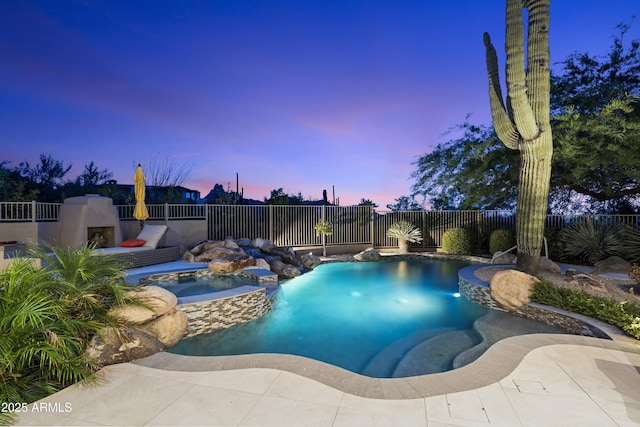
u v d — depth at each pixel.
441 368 4.78
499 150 12.16
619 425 2.62
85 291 4.16
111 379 3.38
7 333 3.20
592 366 3.72
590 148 9.88
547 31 7.04
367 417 2.73
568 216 13.13
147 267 9.69
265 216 14.30
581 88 11.32
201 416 2.72
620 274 8.44
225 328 6.22
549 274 7.86
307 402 2.96
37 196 14.66
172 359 3.90
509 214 15.27
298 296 9.03
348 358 5.32
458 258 14.05
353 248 15.93
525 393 3.14
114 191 15.36
